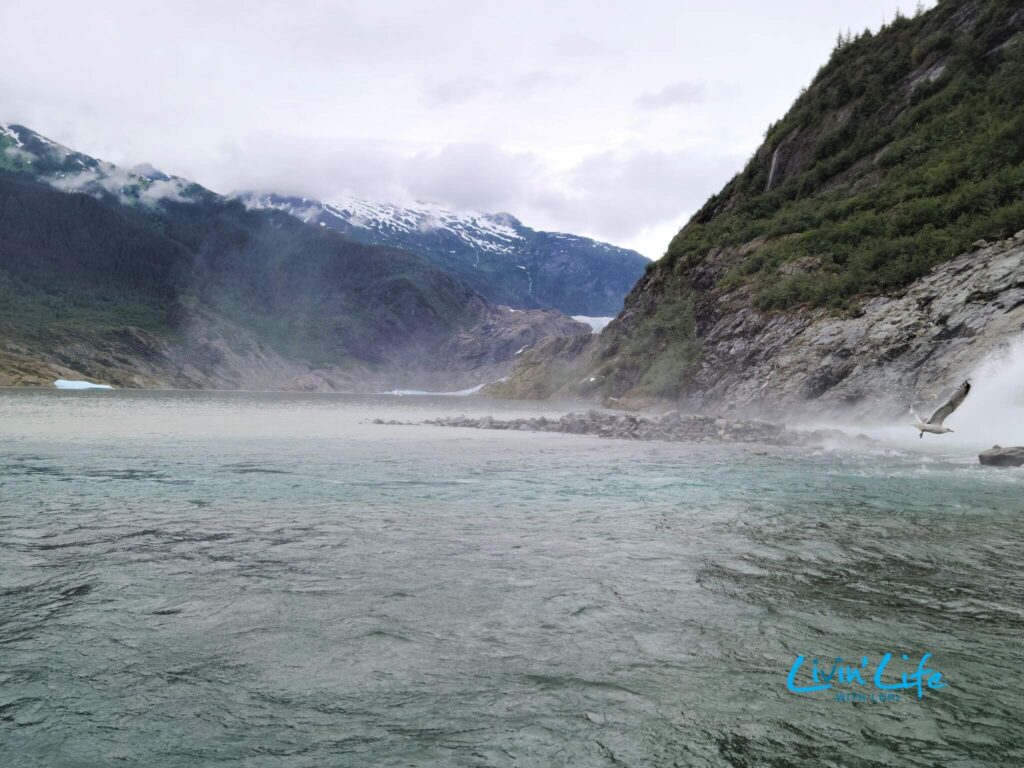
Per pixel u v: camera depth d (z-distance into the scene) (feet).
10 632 19.43
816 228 164.45
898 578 25.38
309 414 182.91
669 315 199.31
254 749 13.33
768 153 239.71
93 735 13.80
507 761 12.87
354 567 26.81
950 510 39.73
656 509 40.14
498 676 16.72
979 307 99.04
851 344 113.91
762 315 143.23
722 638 19.27
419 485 49.93
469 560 28.02
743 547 30.37
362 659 17.75
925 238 121.70
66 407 187.32
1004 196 115.85
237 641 18.95
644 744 13.50
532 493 46.39
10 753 13.03
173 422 128.57
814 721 14.47
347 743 13.56
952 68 175.42
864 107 199.62
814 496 44.93
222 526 34.50
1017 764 12.73
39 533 32.35
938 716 14.70
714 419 110.01
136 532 32.81
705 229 232.73
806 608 21.93
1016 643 18.92
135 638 19.12
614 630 19.90
